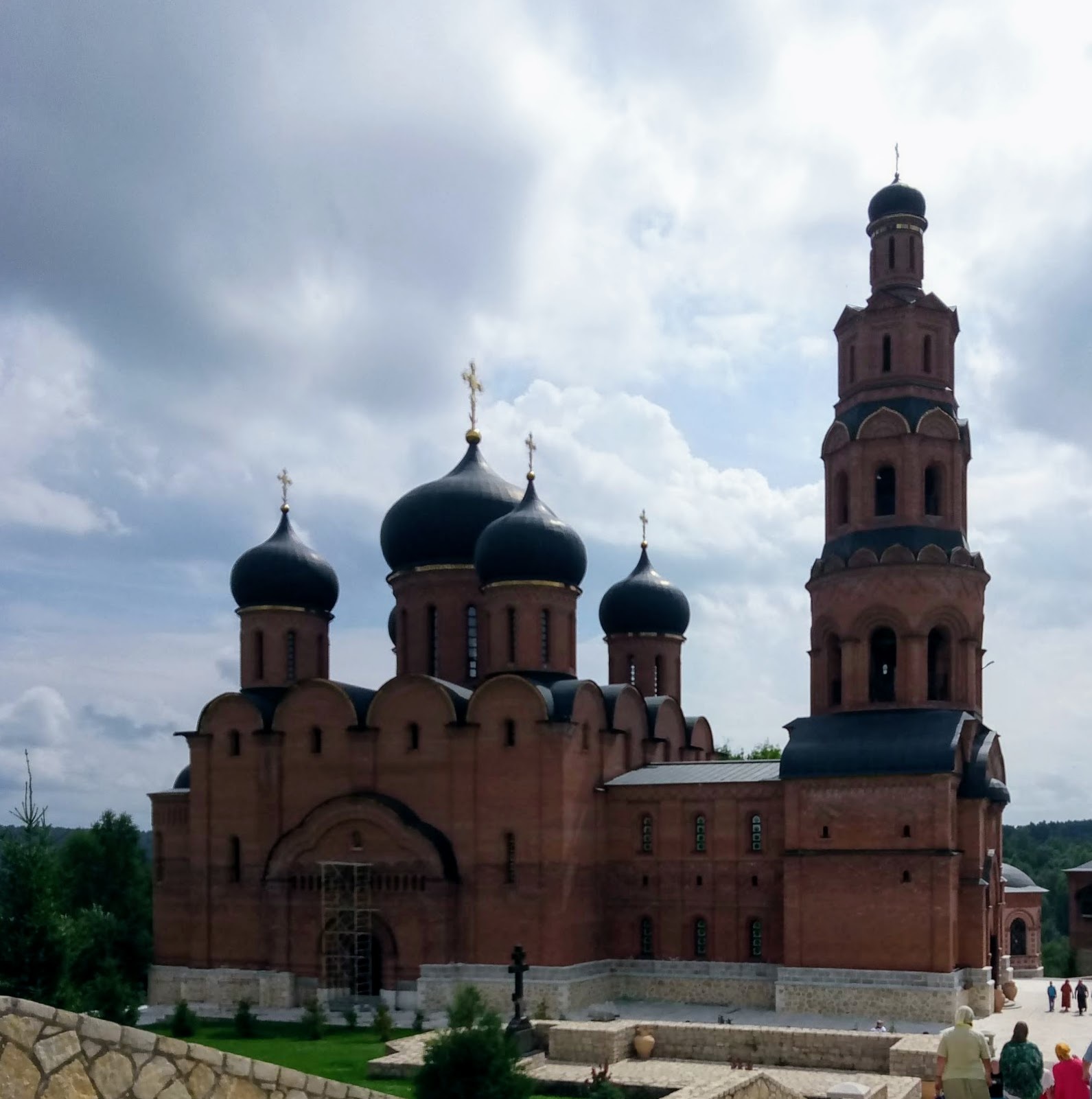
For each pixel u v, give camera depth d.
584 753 56.22
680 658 73.69
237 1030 49.38
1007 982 54.84
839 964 50.53
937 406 56.00
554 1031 41.03
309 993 55.91
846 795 51.44
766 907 54.19
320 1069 40.44
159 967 61.62
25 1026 12.52
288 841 57.16
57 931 31.64
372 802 55.41
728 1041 40.41
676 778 57.44
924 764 50.03
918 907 49.53
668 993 55.31
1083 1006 51.16
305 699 59.28
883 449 55.41
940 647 54.56
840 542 56.12
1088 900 90.81
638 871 56.91
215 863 60.00
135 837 77.50
